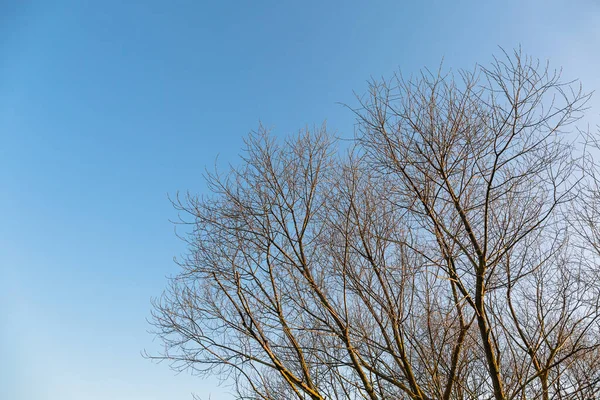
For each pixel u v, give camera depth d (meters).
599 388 6.54
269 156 8.74
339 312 7.70
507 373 7.39
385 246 6.86
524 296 7.67
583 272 7.14
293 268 8.00
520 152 6.65
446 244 6.79
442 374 7.07
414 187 6.79
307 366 7.59
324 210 7.95
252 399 7.65
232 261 8.10
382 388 7.35
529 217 6.79
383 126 7.11
